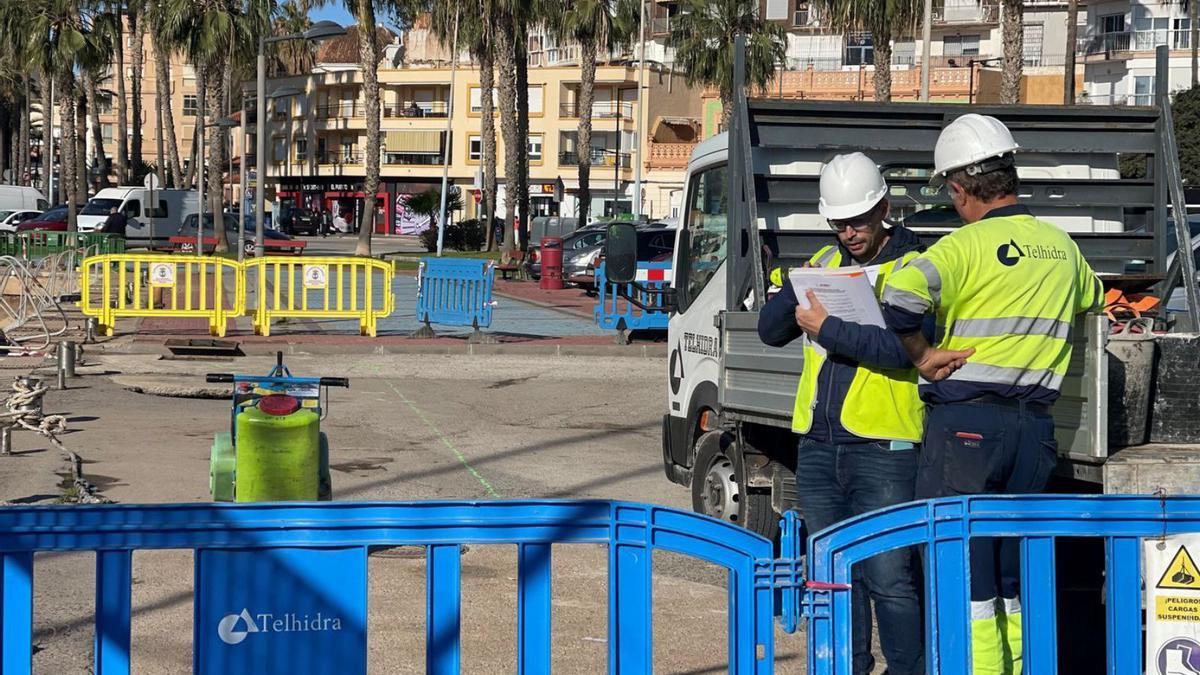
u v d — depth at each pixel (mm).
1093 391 5000
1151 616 4090
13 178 98250
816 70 73500
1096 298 5027
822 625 3939
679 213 9227
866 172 5172
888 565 4875
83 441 11812
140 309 20812
